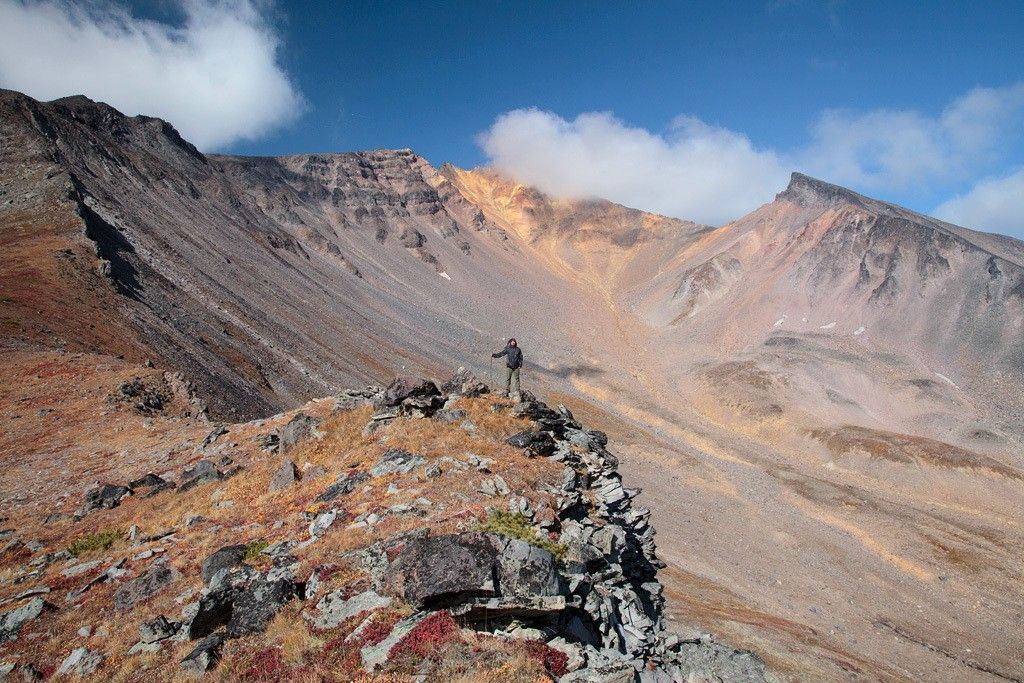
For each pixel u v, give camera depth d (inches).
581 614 582.6
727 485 3678.6
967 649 1834.4
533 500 720.3
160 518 869.2
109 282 2701.8
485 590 472.4
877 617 2027.6
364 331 5954.7
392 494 711.7
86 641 549.0
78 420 1509.6
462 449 849.5
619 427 5305.1
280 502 808.9
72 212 3331.7
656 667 635.5
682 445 4901.6
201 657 472.7
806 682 979.9
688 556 2313.0
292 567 581.0
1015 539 2783.0
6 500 1053.8
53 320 2095.2
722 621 1233.4
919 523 2994.6
